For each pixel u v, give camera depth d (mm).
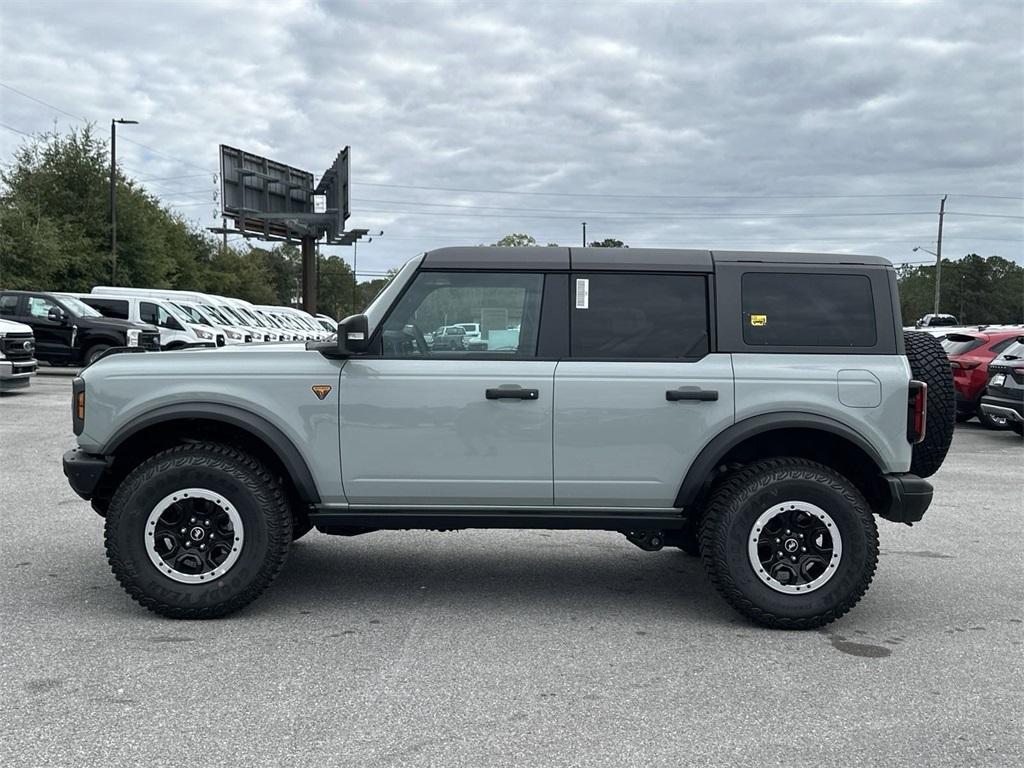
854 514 4477
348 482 4625
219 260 66625
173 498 4500
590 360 4621
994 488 8961
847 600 4512
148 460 4594
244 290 69875
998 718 3512
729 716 3496
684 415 4566
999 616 4844
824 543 4551
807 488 4480
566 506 4695
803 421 4531
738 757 3154
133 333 12047
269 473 4648
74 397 4703
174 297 23688
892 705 3627
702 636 4477
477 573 5645
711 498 4723
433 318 4660
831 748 3236
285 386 4586
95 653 4082
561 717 3465
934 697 3715
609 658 4141
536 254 4691
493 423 4570
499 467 4598
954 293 116750
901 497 4570
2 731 3264
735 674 3953
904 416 4586
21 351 15148
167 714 3430
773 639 4445
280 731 3297
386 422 4578
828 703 3639
